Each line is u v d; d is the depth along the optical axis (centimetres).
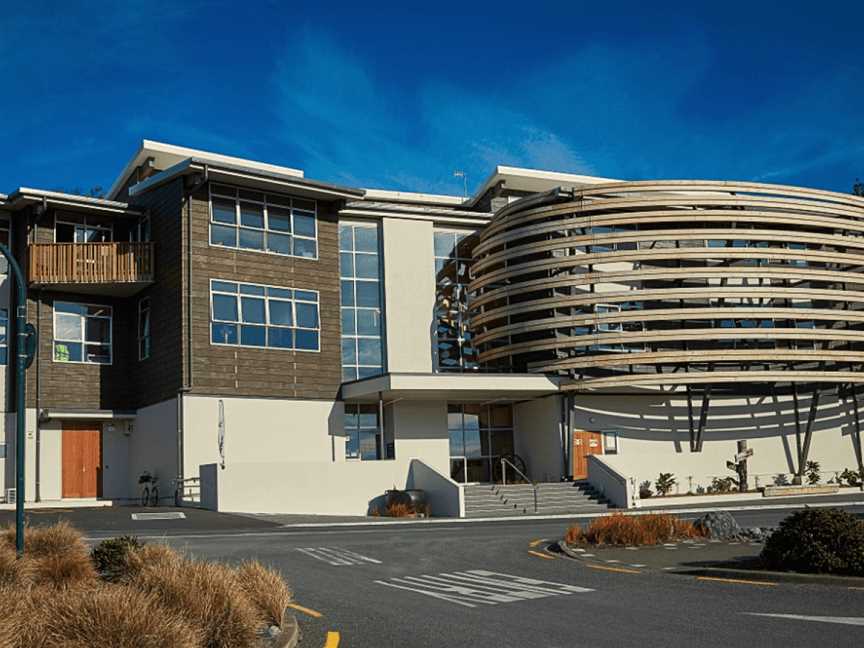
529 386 3300
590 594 1153
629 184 3425
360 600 1138
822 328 3497
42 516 2495
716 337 3306
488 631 912
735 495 3378
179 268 3005
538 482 3512
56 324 3111
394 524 2486
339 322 3319
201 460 2941
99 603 715
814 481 3719
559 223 3412
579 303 3341
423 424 3453
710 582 1238
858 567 1208
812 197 3572
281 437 3116
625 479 3119
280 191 3216
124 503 3164
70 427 3103
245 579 973
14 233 3148
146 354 3175
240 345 3070
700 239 3372
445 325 3703
